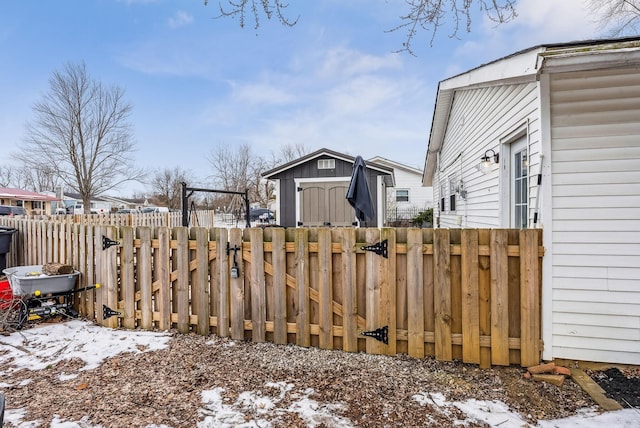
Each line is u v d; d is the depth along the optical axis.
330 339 3.27
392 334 3.12
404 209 21.59
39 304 4.15
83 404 2.35
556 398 2.41
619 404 2.32
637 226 2.80
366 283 3.19
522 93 3.95
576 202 2.87
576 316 2.86
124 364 2.96
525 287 2.86
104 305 3.95
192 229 3.67
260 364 2.95
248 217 8.05
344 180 8.99
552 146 2.91
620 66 2.53
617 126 2.82
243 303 3.51
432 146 11.27
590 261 2.85
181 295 3.70
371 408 2.29
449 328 2.99
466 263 2.95
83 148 23.44
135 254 3.90
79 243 4.29
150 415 2.22
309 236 3.34
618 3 8.06
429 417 2.19
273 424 2.12
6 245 5.19
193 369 2.86
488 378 2.71
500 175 4.82
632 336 2.81
